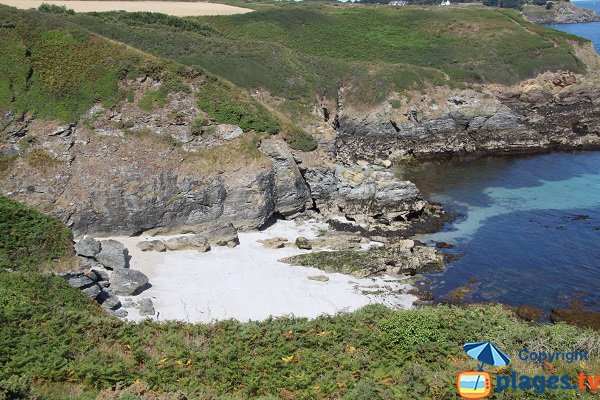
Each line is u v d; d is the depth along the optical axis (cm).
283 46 9362
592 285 4212
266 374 2177
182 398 1927
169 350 2352
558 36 11006
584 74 9969
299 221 5584
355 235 5091
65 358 2161
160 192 5103
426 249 4769
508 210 5819
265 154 5528
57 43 5612
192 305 3694
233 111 5644
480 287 4200
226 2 12656
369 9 12244
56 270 3431
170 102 5544
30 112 5162
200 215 5209
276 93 8331
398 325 2503
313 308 3706
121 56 5656
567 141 8381
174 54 8044
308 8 12244
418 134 8294
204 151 5394
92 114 5319
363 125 8550
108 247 4350
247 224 5262
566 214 5678
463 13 11875
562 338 2522
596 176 6919
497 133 8362
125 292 3781
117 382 2034
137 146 5253
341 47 10512
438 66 10100
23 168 4912
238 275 4225
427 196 6291
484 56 10325
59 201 4859
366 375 2170
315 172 5734
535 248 4881
